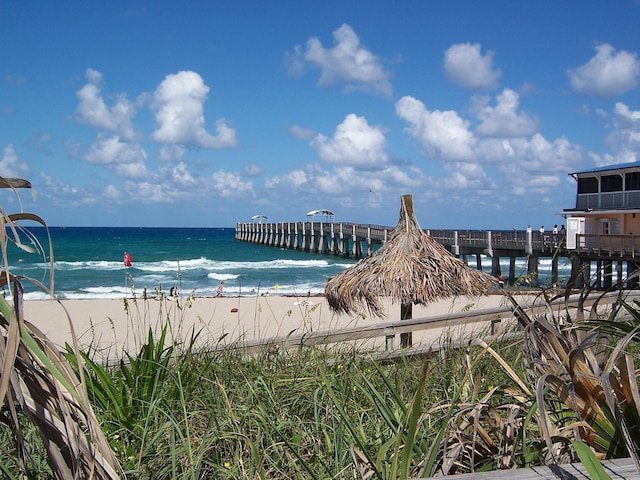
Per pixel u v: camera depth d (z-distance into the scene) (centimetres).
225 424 272
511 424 178
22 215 125
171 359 382
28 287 2400
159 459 261
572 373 156
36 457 241
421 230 691
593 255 2448
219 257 5719
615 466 130
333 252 5709
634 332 148
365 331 525
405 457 153
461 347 449
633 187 2706
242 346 444
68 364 130
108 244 7800
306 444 273
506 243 2998
